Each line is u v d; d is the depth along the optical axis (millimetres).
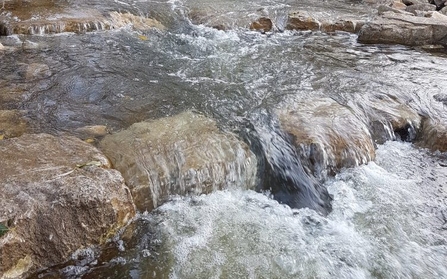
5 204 3641
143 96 6527
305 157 5320
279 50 9039
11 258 3504
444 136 5910
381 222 4594
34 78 6844
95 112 5953
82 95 6434
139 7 10883
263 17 10438
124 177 4527
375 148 5969
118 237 4098
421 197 5035
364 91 7047
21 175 4008
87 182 3996
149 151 4898
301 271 3912
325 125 5777
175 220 4418
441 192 5152
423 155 5887
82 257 3863
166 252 4027
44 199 3760
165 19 10406
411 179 5367
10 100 6102
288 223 4520
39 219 3660
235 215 4566
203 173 4758
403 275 3932
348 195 5012
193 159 4848
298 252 4121
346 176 5348
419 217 4703
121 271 3818
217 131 5500
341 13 11578
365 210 4773
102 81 6938
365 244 4281
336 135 5598
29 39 8438
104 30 9328
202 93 6746
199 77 7383
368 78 7656
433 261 4113
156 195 4594
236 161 4973
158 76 7320
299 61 8422
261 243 4203
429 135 6078
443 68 8438
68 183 3947
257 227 4418
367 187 5160
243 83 7215
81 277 3738
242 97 6660
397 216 4695
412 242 4340
